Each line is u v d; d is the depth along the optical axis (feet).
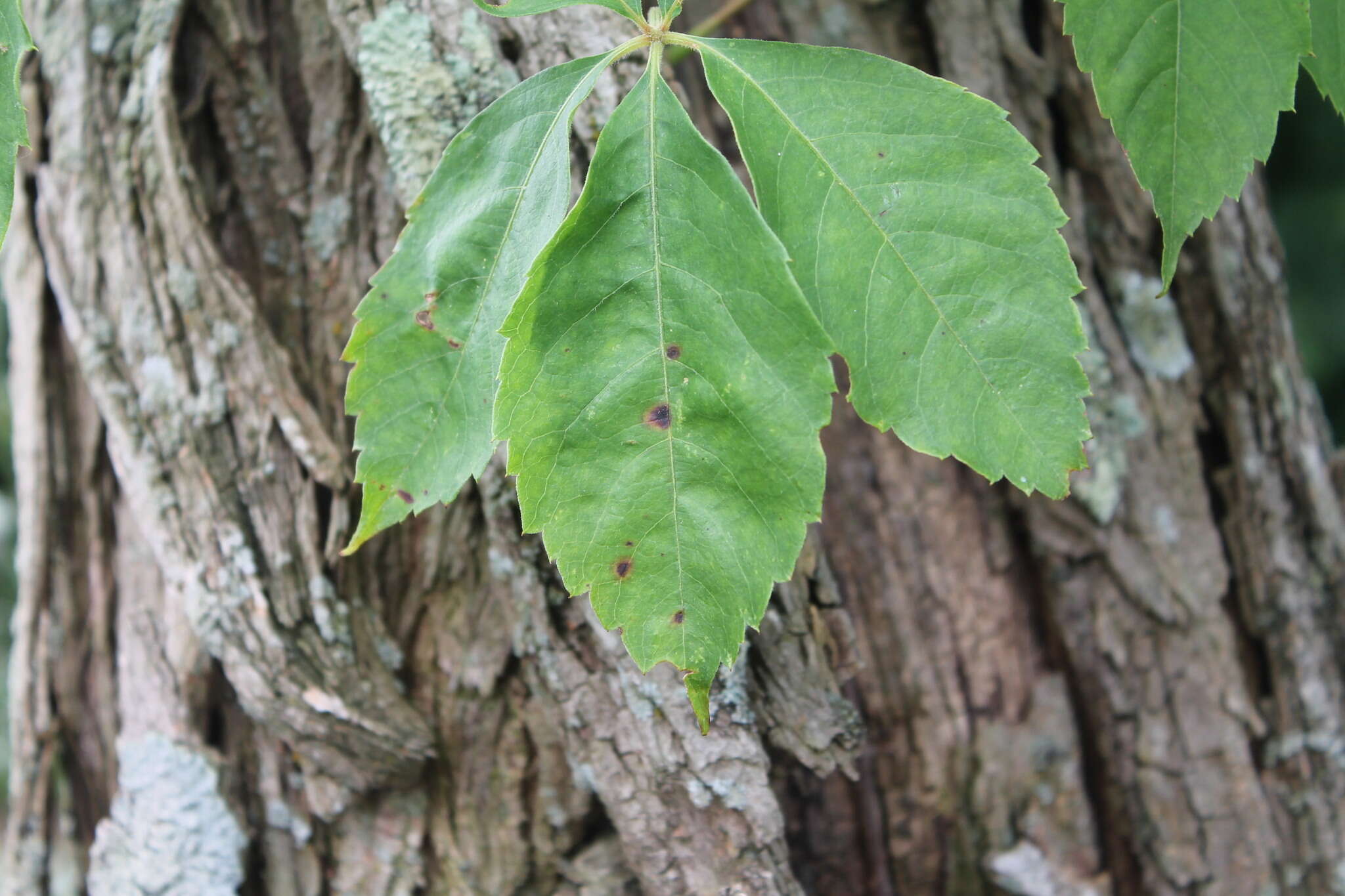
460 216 1.36
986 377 1.33
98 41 1.66
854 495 1.78
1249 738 1.83
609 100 1.53
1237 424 1.84
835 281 1.33
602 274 1.30
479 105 1.56
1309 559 1.87
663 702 1.57
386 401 1.37
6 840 1.87
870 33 1.77
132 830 1.70
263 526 1.65
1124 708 1.79
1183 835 1.78
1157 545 1.78
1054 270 1.32
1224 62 1.37
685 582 1.32
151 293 1.65
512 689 1.67
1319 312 4.26
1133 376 1.80
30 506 1.78
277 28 1.70
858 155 1.33
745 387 1.31
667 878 1.60
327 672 1.64
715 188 1.30
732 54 1.34
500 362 1.36
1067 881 1.77
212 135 1.70
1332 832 1.82
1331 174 4.31
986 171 1.32
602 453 1.32
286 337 1.70
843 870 1.77
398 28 1.58
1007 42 1.77
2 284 1.98
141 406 1.65
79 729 1.79
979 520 1.79
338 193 1.69
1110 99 1.37
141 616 1.73
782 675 1.58
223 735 1.71
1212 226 1.81
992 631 1.79
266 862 1.71
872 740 1.78
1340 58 1.44
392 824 1.69
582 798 1.66
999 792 1.78
